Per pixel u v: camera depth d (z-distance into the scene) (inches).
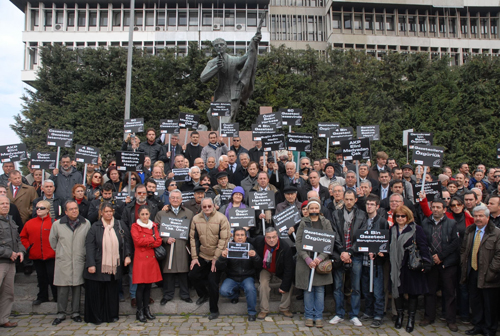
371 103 866.8
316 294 243.3
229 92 484.7
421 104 863.1
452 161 799.7
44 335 228.5
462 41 1529.3
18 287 284.8
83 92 880.3
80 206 290.4
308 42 1541.6
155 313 264.8
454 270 246.4
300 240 249.8
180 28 1473.9
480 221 232.8
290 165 322.3
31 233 268.2
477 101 858.8
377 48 1521.9
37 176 337.1
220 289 256.1
